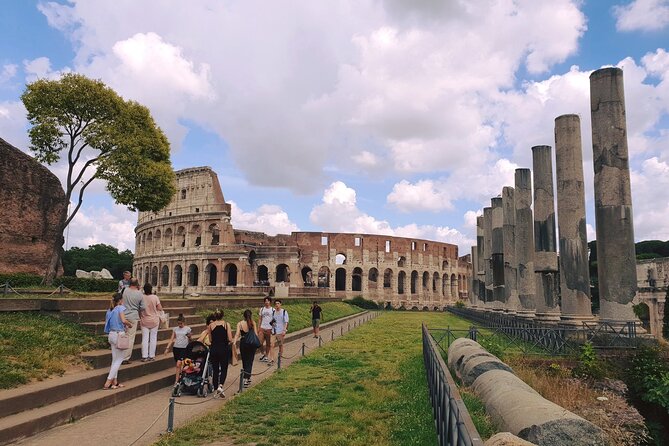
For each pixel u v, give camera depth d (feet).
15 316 48.11
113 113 118.21
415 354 68.28
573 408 46.75
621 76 76.84
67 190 111.04
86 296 80.69
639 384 54.90
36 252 110.01
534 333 71.92
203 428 32.65
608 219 73.92
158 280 275.80
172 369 51.29
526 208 122.42
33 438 29.66
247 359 48.52
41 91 110.52
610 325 69.56
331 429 32.63
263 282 265.54
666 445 45.91
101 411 36.76
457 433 17.52
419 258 321.32
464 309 212.02
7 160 105.40
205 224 263.70
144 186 123.95
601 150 75.92
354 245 303.48
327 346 80.28
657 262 139.03
